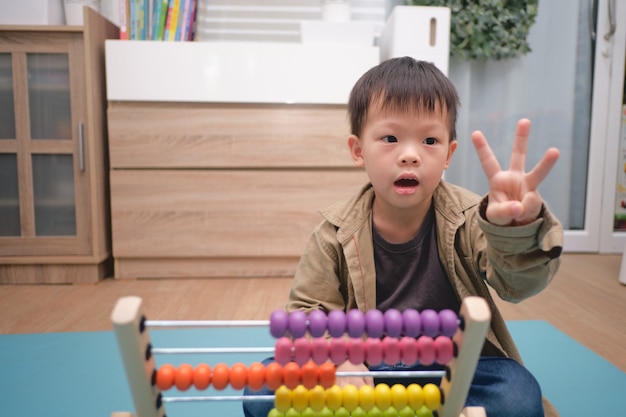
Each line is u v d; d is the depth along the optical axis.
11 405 0.91
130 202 1.82
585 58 2.29
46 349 1.18
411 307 0.79
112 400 0.93
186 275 1.88
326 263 0.82
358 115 0.76
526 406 0.67
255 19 2.20
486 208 0.59
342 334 0.55
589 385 0.99
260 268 1.90
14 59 1.70
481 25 2.08
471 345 0.51
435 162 0.71
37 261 1.76
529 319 1.41
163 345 1.19
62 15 1.93
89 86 1.72
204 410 0.91
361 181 1.85
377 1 2.19
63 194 1.78
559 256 0.57
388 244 0.80
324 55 1.78
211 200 1.83
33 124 1.75
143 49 1.74
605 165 2.33
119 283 1.80
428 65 0.77
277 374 0.57
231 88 1.77
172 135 1.80
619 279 1.82
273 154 1.82
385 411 0.62
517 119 2.28
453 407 0.56
